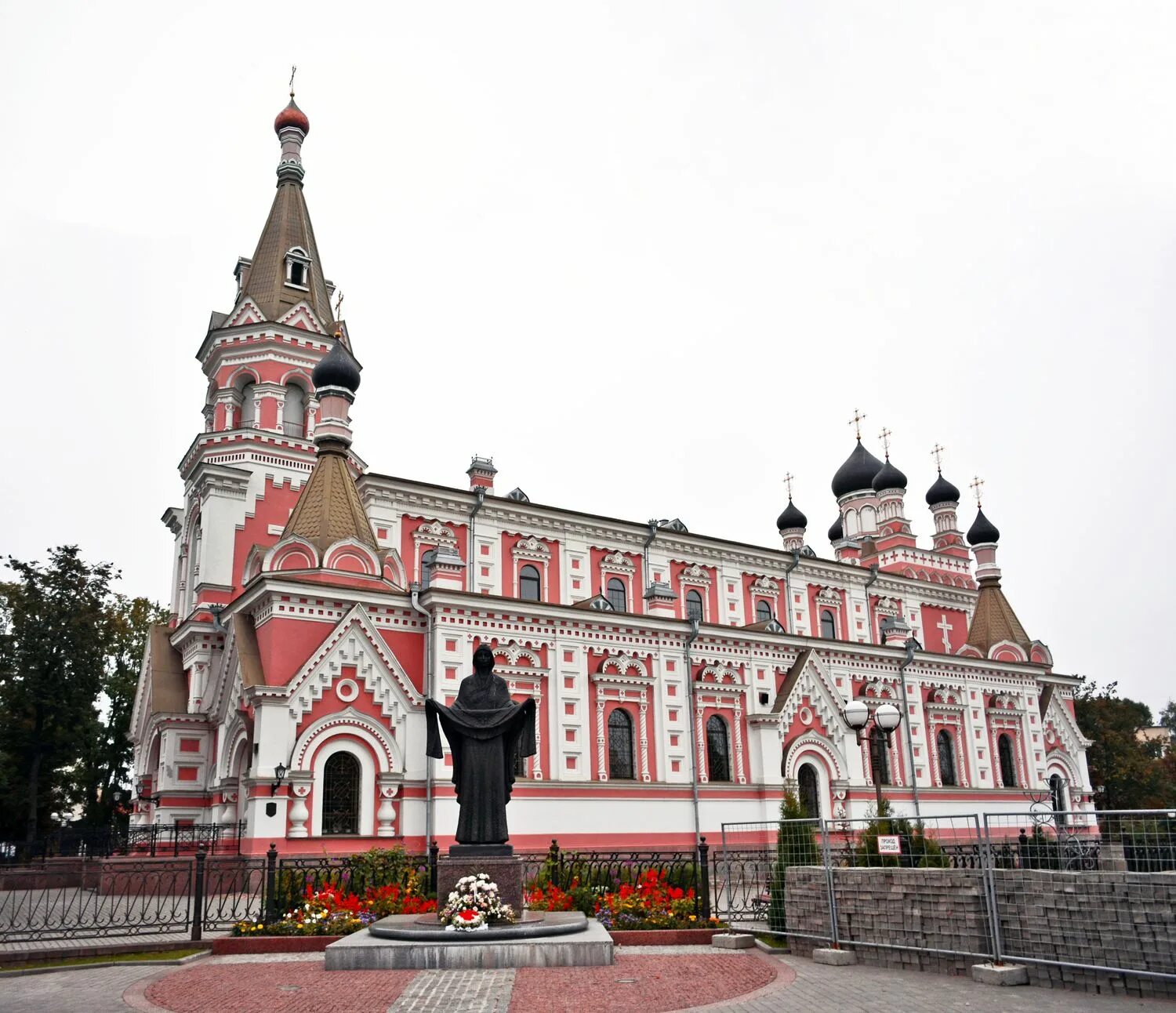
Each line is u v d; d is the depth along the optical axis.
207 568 41.75
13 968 18.39
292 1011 13.41
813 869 19.14
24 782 49.97
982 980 15.67
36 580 52.38
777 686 45.84
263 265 48.94
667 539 52.25
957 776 51.88
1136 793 72.88
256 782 31.06
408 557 43.97
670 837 39.50
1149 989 14.20
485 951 16.30
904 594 62.78
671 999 14.11
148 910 26.92
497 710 19.48
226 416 45.41
